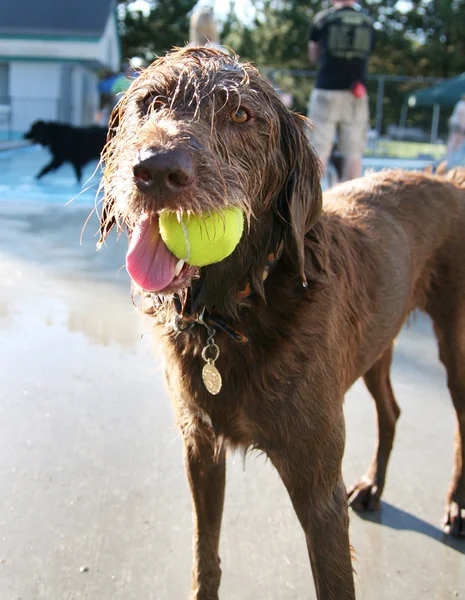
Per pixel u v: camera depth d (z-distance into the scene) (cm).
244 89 57
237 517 74
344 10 198
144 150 48
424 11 1050
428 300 82
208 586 62
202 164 50
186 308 58
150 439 88
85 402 96
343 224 71
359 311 67
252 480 81
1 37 584
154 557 67
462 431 78
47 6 620
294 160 60
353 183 84
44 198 264
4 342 115
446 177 92
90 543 68
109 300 139
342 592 57
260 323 57
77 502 74
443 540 73
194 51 61
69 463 81
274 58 952
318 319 58
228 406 58
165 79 57
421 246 79
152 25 1030
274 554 69
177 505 75
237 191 53
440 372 114
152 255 50
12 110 597
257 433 58
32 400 96
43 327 122
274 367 56
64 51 593
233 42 959
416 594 65
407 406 101
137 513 73
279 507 76
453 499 76
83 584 63
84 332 121
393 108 599
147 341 118
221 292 57
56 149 331
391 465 86
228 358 57
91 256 173
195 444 62
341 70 198
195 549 63
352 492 80
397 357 120
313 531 58
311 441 57
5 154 492
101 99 768
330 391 59
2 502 73
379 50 976
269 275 59
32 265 162
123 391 100
